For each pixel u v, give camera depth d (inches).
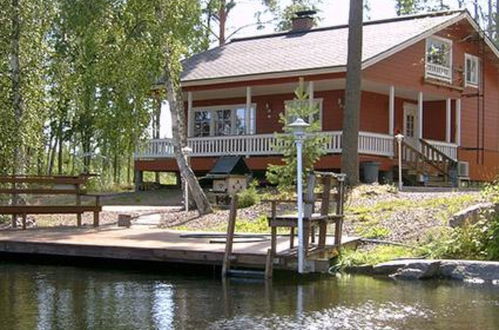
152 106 730.8
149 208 811.4
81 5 700.7
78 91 776.9
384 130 1063.0
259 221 609.9
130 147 743.7
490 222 464.4
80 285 401.4
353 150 775.7
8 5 676.7
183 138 986.7
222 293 374.0
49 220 716.7
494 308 335.3
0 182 596.4
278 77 933.2
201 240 498.3
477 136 1169.4
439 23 1026.1
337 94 1010.7
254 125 1080.2
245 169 790.5
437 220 520.4
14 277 430.9
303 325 299.0
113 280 419.8
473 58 1154.0
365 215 575.8
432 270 422.0
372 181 876.0
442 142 1057.5
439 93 1053.8
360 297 362.9
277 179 713.6
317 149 692.1
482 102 1176.2
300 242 419.5
